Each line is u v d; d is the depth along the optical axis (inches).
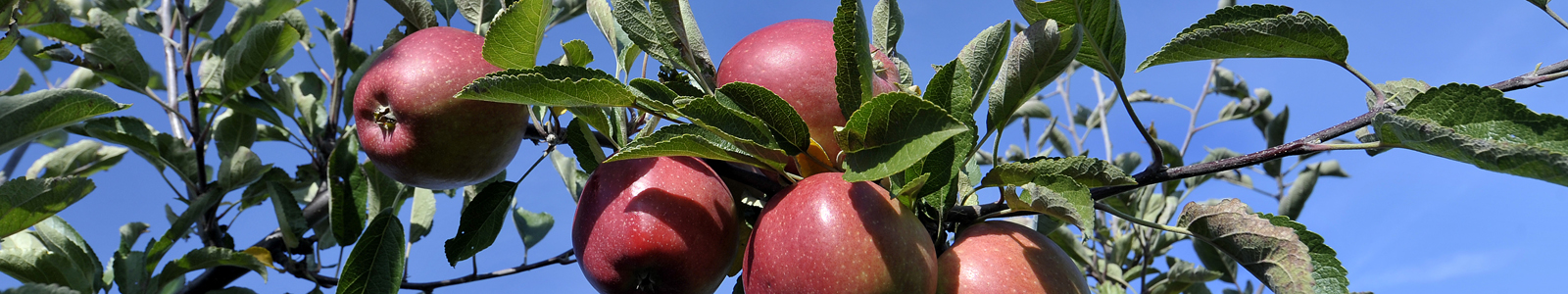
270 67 26.1
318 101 31.8
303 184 28.6
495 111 19.2
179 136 29.4
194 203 24.2
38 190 20.2
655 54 18.0
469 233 19.8
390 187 24.2
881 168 13.1
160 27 32.0
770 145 14.9
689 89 17.6
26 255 22.2
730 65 17.8
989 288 15.7
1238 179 38.4
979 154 41.6
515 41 17.1
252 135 29.0
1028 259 16.1
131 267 23.0
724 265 17.3
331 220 23.5
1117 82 15.9
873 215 14.8
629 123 19.8
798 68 16.8
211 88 28.6
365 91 19.7
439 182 20.8
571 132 19.0
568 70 15.7
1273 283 15.5
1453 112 14.4
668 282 16.9
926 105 12.6
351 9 29.9
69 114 20.5
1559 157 12.3
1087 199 14.4
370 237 20.2
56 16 25.0
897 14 20.4
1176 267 31.7
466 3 24.1
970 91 14.7
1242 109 41.0
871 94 14.8
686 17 17.9
